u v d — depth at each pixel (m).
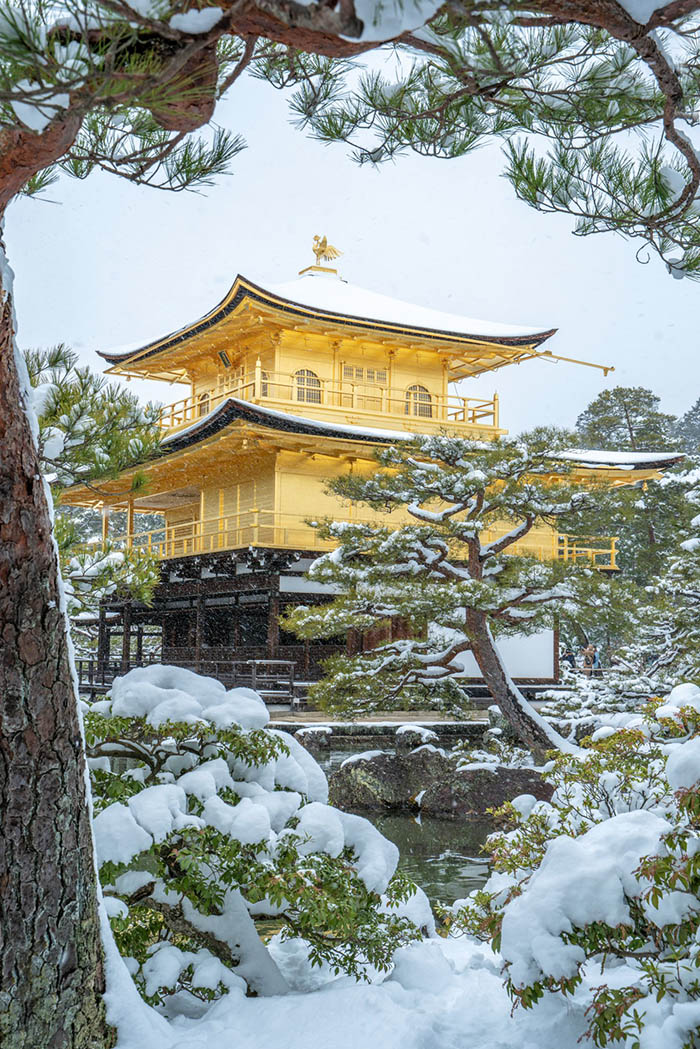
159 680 5.81
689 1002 3.87
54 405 8.54
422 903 6.48
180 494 38.34
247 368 35.22
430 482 19.28
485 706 30.98
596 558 37.69
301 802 5.55
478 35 3.53
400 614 18.41
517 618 19.00
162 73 2.68
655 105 4.31
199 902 5.18
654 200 4.56
